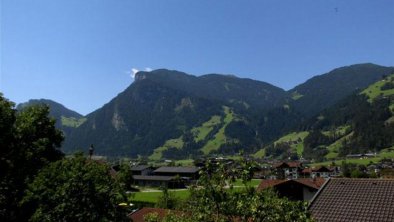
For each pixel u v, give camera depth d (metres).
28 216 25.80
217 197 11.09
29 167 28.47
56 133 36.88
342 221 23.31
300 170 144.88
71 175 19.56
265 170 134.75
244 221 10.88
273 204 10.64
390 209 23.14
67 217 18.97
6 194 25.91
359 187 26.28
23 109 35.88
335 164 184.12
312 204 25.62
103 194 19.73
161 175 158.12
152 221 12.16
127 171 79.00
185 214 11.82
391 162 174.00
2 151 26.94
